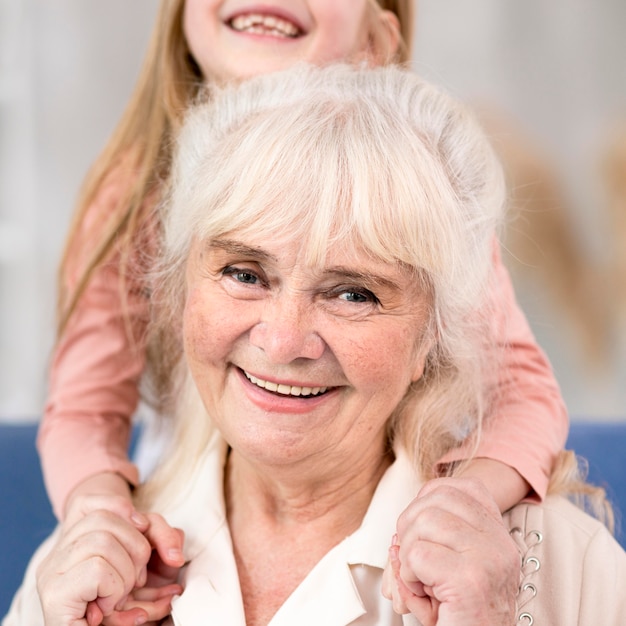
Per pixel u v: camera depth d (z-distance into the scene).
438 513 1.22
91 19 4.11
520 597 1.35
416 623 1.32
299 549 1.44
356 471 1.41
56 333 2.04
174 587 1.43
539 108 4.22
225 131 1.35
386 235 1.23
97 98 4.15
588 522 1.44
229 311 1.27
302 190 1.23
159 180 1.77
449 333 1.38
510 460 1.50
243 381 1.31
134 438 2.13
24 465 2.09
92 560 1.35
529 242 4.05
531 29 4.22
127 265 1.84
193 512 1.50
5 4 4.08
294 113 1.28
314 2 1.87
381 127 1.27
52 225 4.15
